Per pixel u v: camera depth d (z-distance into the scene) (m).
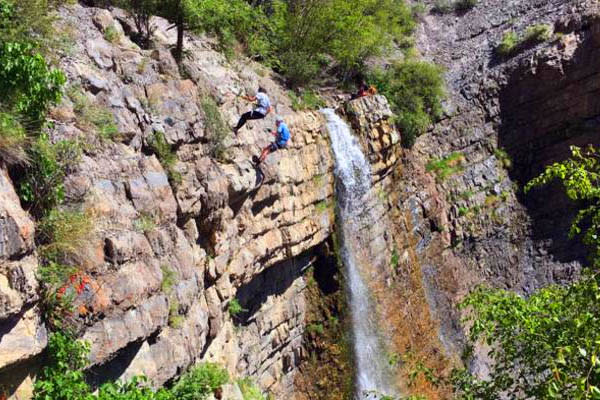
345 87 20.75
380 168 18.78
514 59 25.34
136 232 8.25
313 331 15.61
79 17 10.02
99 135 8.33
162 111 10.03
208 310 10.59
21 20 7.83
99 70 9.24
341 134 17.05
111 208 7.94
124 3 11.67
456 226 22.39
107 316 7.20
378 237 18.23
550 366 5.28
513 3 28.67
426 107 23.31
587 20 24.11
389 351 17.14
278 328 14.33
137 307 7.78
